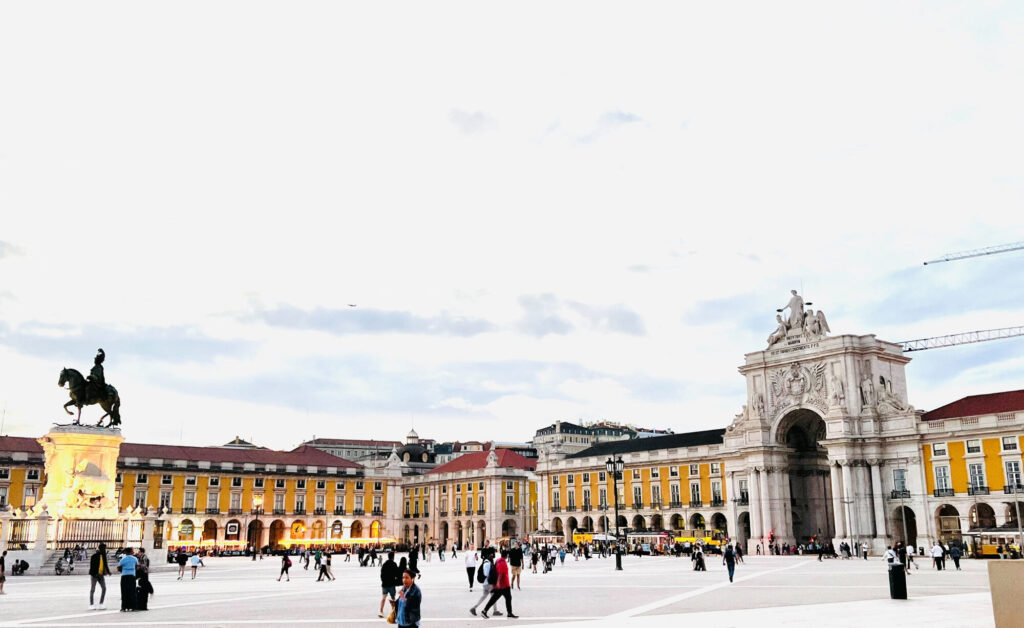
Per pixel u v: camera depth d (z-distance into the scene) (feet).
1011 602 31.83
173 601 60.70
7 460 200.03
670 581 81.20
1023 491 146.61
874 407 171.32
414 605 31.04
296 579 95.40
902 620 43.14
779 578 84.28
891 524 164.55
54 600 61.82
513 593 66.28
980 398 168.14
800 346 182.91
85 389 123.54
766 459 181.78
